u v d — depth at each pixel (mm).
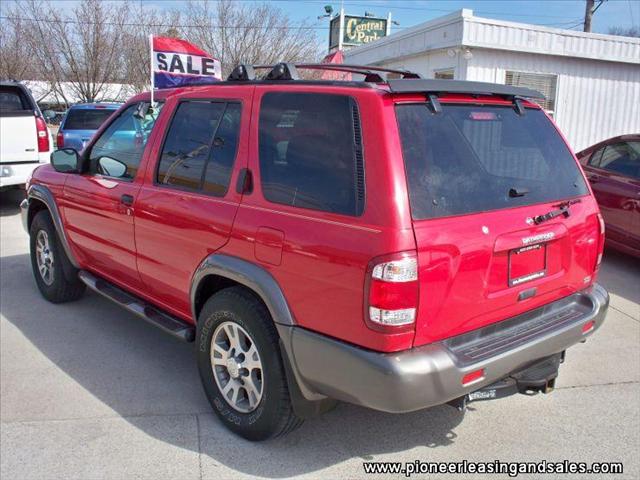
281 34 24125
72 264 5152
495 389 2957
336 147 2781
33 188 5281
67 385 3928
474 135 2994
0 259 6945
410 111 2766
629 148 7039
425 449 3275
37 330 4840
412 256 2486
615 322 5227
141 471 3045
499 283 2869
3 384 3930
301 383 2875
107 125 4539
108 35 23641
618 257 7543
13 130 9164
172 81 6281
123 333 4812
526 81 12508
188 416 3564
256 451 3225
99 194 4348
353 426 3488
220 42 23828
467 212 2754
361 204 2609
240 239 3086
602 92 13250
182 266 3568
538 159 3297
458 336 2768
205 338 3402
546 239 3064
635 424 3545
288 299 2857
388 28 32781
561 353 3332
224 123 3422
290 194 2922
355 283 2555
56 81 23891
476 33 11633
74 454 3174
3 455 3154
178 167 3680
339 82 2922
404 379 2494
